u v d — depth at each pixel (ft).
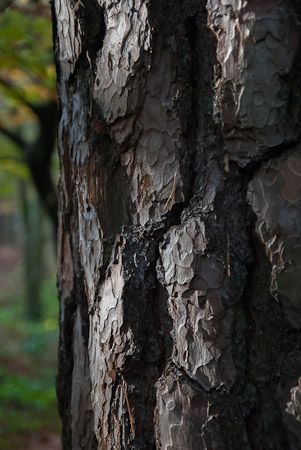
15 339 30.19
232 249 4.02
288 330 3.98
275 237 3.97
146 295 4.17
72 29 4.33
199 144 4.10
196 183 4.10
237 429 3.98
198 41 4.08
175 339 4.10
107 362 4.25
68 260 4.65
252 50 3.93
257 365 4.01
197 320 4.04
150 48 4.08
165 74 4.09
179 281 4.07
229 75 3.98
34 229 37.45
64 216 4.64
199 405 4.01
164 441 4.08
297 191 3.94
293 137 3.94
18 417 15.78
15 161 23.24
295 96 3.94
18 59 13.38
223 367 4.00
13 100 17.74
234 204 4.04
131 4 4.10
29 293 37.52
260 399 4.00
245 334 4.02
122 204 4.28
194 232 4.04
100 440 4.34
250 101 3.95
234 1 3.94
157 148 4.13
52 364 24.43
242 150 4.00
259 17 3.91
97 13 4.26
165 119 4.10
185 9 4.08
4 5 12.46
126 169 4.25
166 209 4.13
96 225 4.34
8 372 21.30
